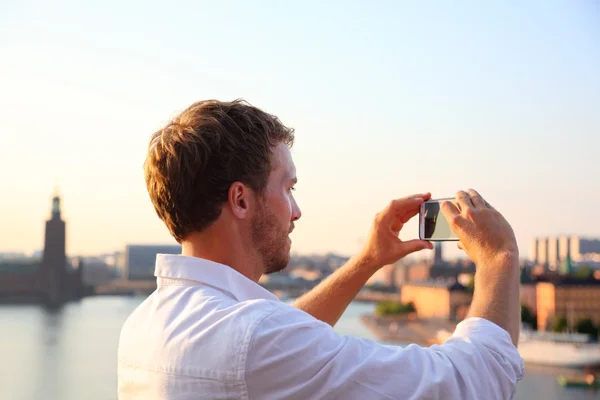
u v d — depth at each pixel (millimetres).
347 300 1319
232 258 1071
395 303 71938
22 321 33812
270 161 1073
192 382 921
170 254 1066
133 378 1015
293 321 917
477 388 876
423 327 65688
